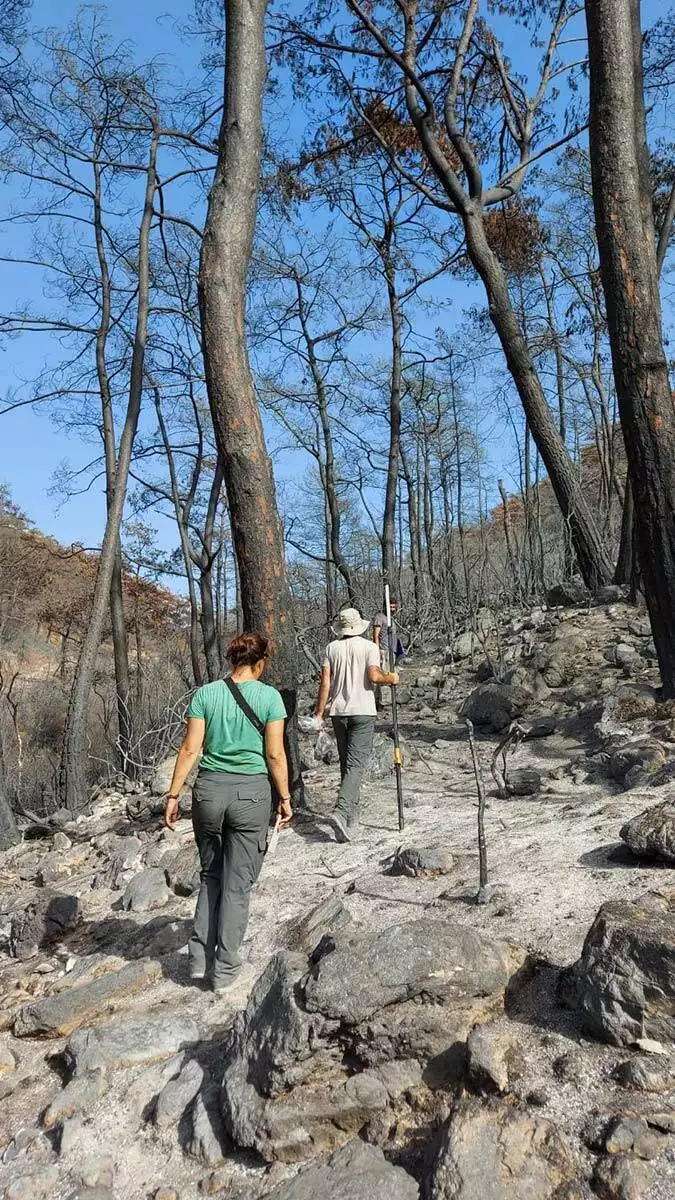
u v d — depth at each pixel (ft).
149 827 26.89
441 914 15.19
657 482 26.37
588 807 20.11
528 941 13.42
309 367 70.44
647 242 26.71
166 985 15.62
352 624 23.08
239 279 25.40
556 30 52.85
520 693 33.01
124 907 20.42
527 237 69.77
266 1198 9.41
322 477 78.28
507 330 49.98
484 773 26.04
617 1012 10.62
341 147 61.46
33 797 42.34
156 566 62.80
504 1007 11.73
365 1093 10.62
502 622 51.90
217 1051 12.94
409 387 87.71
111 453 47.75
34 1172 11.31
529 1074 10.37
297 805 24.99
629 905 12.16
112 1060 13.17
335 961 11.30
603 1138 9.12
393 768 28.09
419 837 20.80
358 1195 9.07
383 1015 11.04
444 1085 10.76
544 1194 8.63
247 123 25.67
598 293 80.18
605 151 26.71
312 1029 10.89
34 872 26.53
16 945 19.19
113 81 42.98
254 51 25.85
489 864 17.30
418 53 47.91
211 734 15.29
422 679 43.57
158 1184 10.77
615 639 40.24
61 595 86.79
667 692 27.12
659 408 26.32
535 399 51.13
